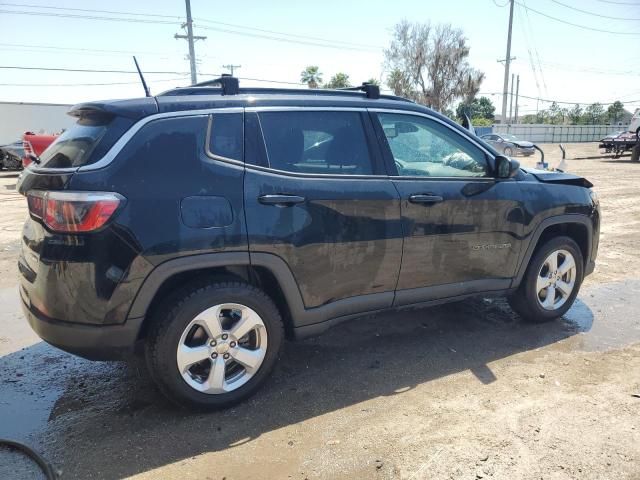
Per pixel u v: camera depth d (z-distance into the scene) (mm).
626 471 2586
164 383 2961
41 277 2762
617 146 27688
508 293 4262
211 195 2936
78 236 2674
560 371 3652
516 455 2709
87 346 2807
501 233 4000
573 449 2756
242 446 2812
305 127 3328
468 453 2727
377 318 4719
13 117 28719
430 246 3688
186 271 2969
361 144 3506
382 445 2807
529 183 4203
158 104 2963
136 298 2803
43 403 3285
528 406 3184
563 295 4582
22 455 2742
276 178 3139
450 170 3854
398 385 3475
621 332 4379
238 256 3000
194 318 2951
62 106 30094
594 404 3199
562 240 4414
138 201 2762
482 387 3432
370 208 3412
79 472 2605
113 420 3076
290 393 3373
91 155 2773
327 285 3359
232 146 3076
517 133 52188
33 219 2854
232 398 3162
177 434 2924
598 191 13344
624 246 7512
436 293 3842
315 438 2879
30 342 4254
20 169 22250
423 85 48156
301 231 3178
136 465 2658
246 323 3127
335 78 47906
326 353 3986
